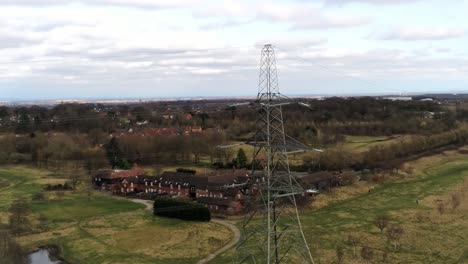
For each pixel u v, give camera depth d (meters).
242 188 133.62
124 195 152.75
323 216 113.94
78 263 86.38
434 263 78.69
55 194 148.50
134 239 100.19
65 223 113.94
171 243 96.75
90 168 184.62
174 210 118.25
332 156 172.50
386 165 169.38
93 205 135.62
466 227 98.81
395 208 118.69
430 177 159.25
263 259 81.50
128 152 196.38
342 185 148.50
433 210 114.12
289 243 88.56
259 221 110.56
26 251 92.62
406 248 86.88
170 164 197.00
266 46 77.88
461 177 155.50
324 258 82.00
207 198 129.88
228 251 90.19
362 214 114.62
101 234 104.38
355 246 88.75
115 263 85.12
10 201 136.00
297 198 123.31
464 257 81.12
